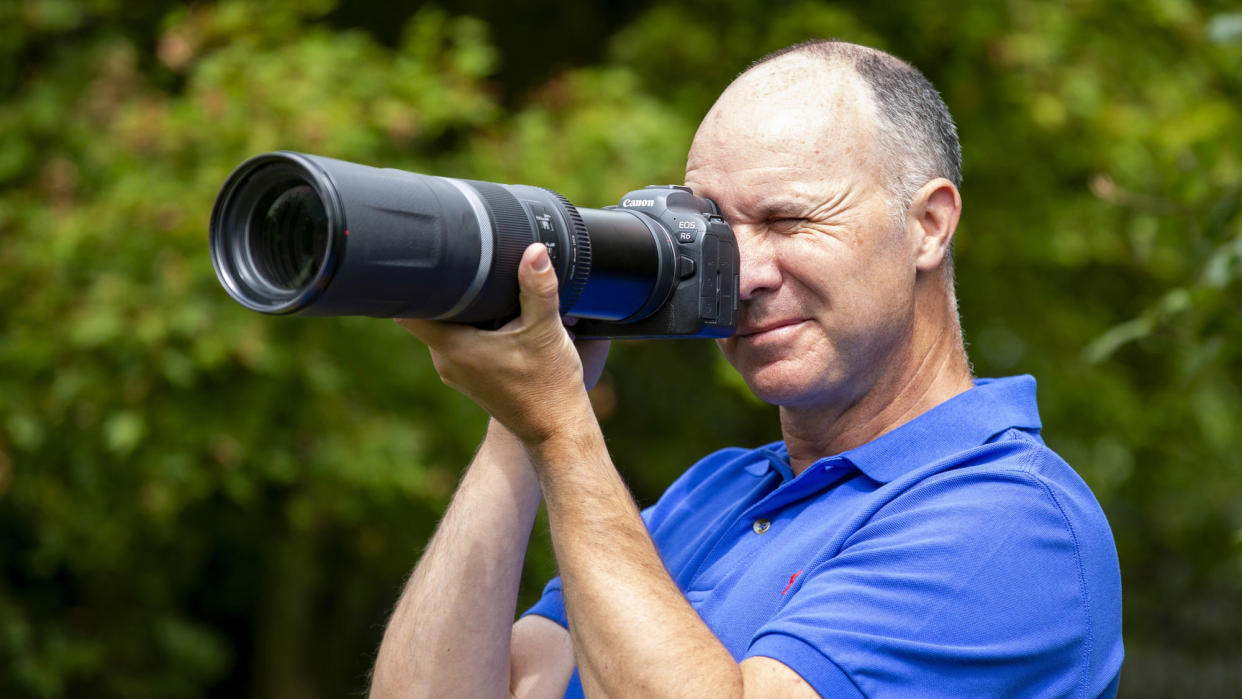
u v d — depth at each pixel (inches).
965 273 970.7
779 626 221.3
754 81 269.9
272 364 714.2
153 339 696.4
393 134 732.7
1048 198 952.9
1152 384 1029.2
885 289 261.0
